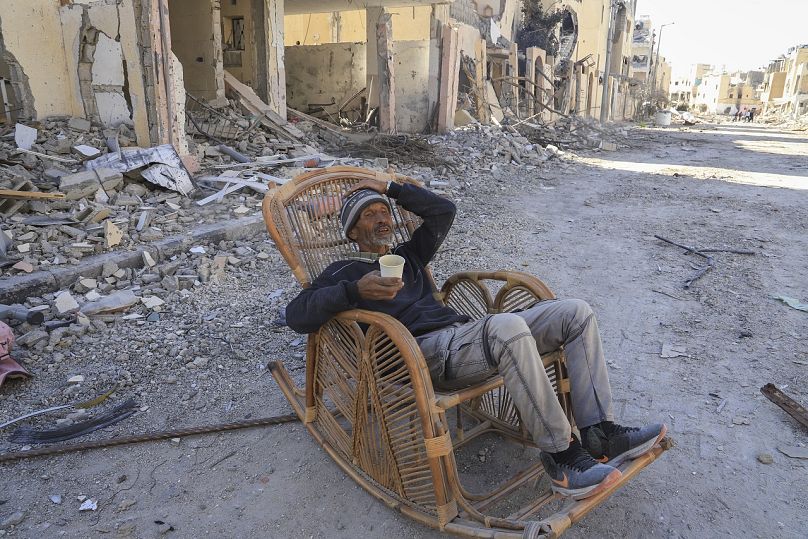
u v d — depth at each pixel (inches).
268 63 465.7
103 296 170.4
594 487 80.1
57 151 286.0
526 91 776.3
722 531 90.7
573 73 960.3
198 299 175.6
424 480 92.7
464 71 654.5
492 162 448.8
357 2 591.5
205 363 140.6
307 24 809.5
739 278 201.8
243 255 213.0
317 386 110.7
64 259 183.9
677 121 1612.9
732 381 134.7
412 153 422.3
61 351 143.4
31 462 106.8
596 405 89.1
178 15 436.5
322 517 94.0
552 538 75.4
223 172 308.5
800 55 2053.4
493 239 248.5
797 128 1307.8
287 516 94.4
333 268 104.2
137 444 112.3
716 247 239.0
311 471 105.0
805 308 172.9
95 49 318.3
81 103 333.4
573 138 663.1
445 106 549.3
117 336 151.7
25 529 91.0
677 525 91.9
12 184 230.2
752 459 107.7
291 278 195.2
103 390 129.1
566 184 394.0
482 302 117.3
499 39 840.3
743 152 634.8
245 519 93.8
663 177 428.5
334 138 455.2
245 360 142.9
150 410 123.3
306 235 114.8
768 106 2362.2
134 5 289.4
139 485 101.3
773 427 117.1
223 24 496.1
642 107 1756.9
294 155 377.1
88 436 114.3
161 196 261.7
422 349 96.7
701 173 448.5
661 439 88.3
